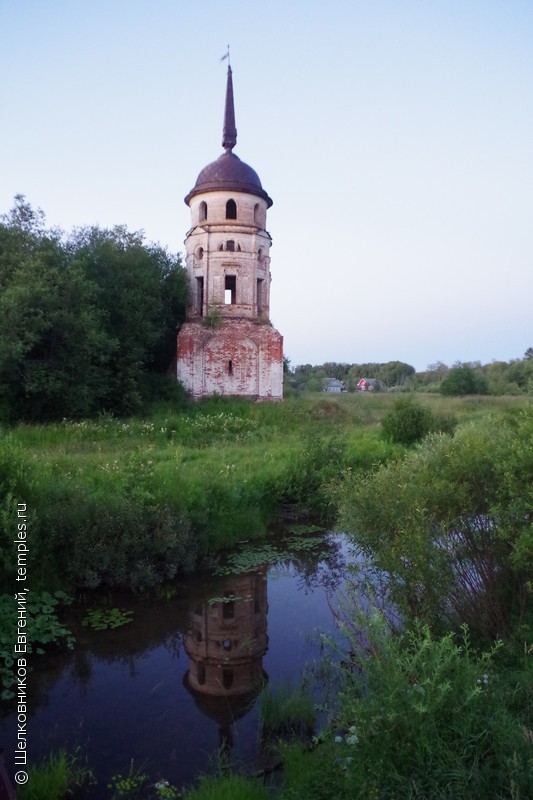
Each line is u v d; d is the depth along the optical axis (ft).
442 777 12.91
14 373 72.64
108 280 92.73
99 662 26.17
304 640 27.86
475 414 95.50
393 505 22.54
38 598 29.40
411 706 13.52
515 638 20.66
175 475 42.86
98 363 85.71
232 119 106.11
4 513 28.17
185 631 29.27
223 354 98.43
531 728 15.06
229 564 38.52
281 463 51.96
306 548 41.96
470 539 22.54
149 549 34.32
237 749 19.60
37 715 21.74
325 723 20.57
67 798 17.15
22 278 73.87
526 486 20.68
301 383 200.13
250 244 101.65
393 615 23.52
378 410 113.09
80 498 34.42
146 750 19.58
